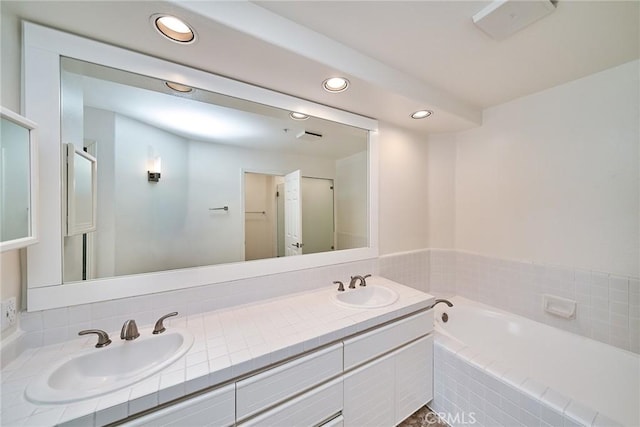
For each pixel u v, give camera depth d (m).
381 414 1.35
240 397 0.93
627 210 1.47
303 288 1.69
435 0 1.00
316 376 1.11
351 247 2.00
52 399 0.72
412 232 2.30
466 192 2.30
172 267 1.39
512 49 1.32
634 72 1.43
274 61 1.20
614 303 1.52
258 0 1.00
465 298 2.31
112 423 0.74
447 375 1.53
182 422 0.83
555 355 1.68
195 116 1.51
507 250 2.03
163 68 1.19
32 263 0.98
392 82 1.50
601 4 1.02
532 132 1.87
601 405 1.45
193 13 0.90
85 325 1.07
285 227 1.78
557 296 1.75
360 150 2.01
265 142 1.74
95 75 1.13
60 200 1.03
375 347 1.31
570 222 1.70
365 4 1.03
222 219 1.59
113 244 1.22
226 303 1.40
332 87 1.46
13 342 0.90
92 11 0.91
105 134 1.20
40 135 0.98
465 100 1.97
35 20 0.96
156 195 1.38
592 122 1.59
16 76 0.95
